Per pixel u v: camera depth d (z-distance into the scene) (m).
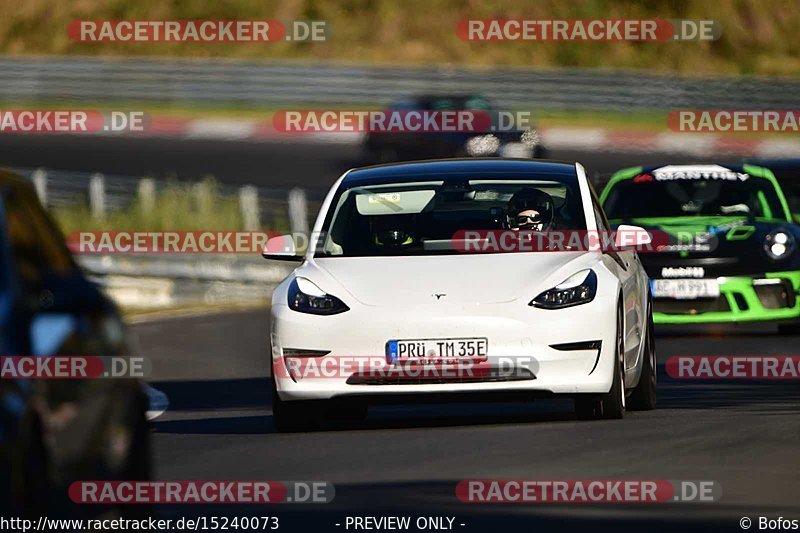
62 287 19.91
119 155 138.25
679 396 41.06
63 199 102.69
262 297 86.75
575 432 33.00
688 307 56.09
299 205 99.81
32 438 18.92
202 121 148.38
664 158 143.50
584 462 28.73
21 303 19.53
